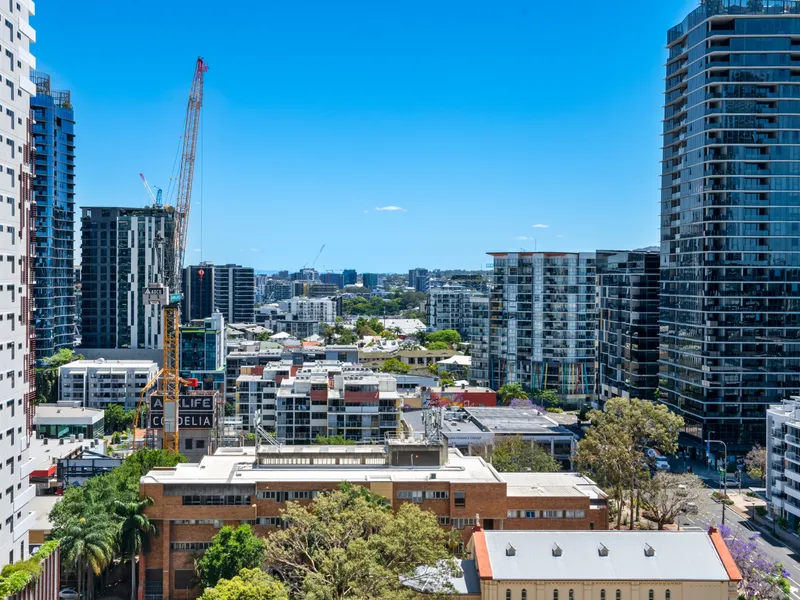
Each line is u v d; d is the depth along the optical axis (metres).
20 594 105.31
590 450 178.00
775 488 177.38
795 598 136.12
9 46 128.88
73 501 140.00
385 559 111.69
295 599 112.56
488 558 112.06
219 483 137.12
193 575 134.00
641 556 113.56
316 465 149.50
